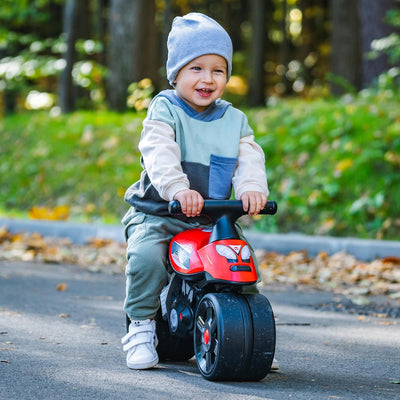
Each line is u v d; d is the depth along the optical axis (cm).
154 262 530
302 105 1780
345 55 2305
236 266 497
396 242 1198
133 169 1756
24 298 886
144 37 2214
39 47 2369
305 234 1413
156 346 581
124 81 2195
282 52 4038
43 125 2066
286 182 1511
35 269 1140
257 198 509
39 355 595
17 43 2991
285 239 1267
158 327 583
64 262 1227
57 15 3319
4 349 612
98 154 1852
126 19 2189
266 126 1694
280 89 4147
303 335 716
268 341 499
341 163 1460
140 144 533
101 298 908
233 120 547
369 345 674
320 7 4238
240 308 501
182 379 522
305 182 1496
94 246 1368
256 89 3559
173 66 535
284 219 1460
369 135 1511
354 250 1209
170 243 532
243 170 532
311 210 1445
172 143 520
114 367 560
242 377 509
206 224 552
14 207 1827
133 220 548
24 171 1909
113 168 1784
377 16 1989
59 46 2342
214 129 538
